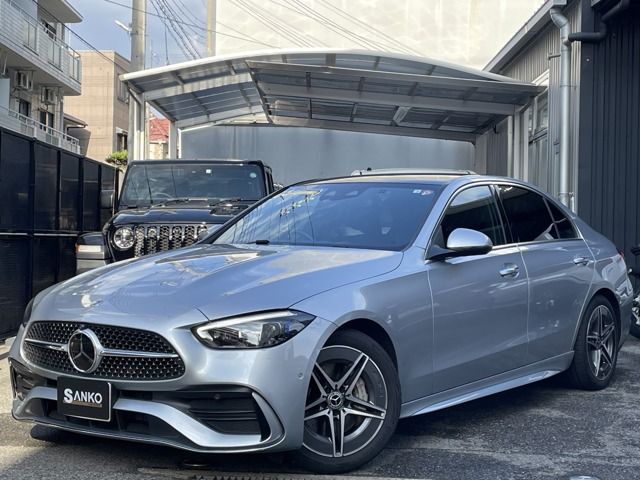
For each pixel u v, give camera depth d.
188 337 3.57
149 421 3.62
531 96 13.34
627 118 10.36
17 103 27.69
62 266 9.85
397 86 13.41
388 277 4.20
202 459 4.12
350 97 14.11
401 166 17.52
